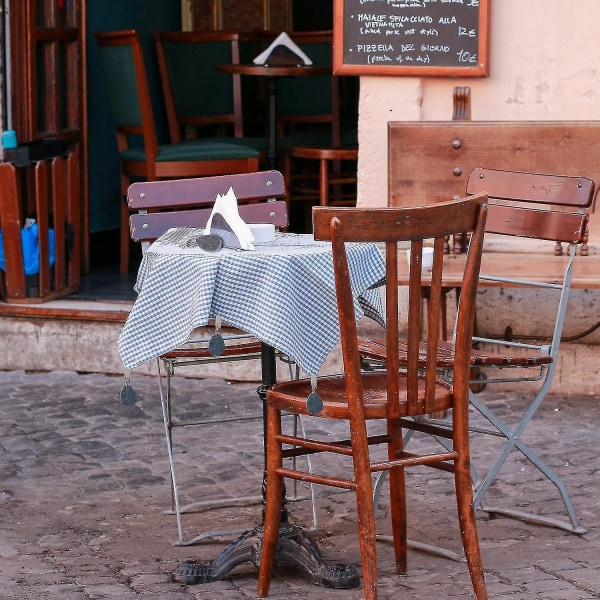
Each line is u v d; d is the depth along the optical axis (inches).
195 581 182.9
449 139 277.4
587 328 289.7
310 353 171.2
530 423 269.6
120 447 259.4
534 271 246.2
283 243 189.3
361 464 161.9
